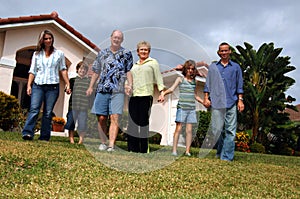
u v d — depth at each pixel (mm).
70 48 11062
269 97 14047
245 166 4090
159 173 2977
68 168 2814
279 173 3877
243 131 13680
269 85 14492
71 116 5293
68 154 3414
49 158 3068
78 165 2943
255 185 2945
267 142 13938
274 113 14320
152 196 2160
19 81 12125
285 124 14305
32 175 2492
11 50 10047
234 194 2479
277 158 6633
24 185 2230
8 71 9906
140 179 2676
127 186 2428
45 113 4941
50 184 2305
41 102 4844
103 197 2039
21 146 3643
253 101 13789
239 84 4922
